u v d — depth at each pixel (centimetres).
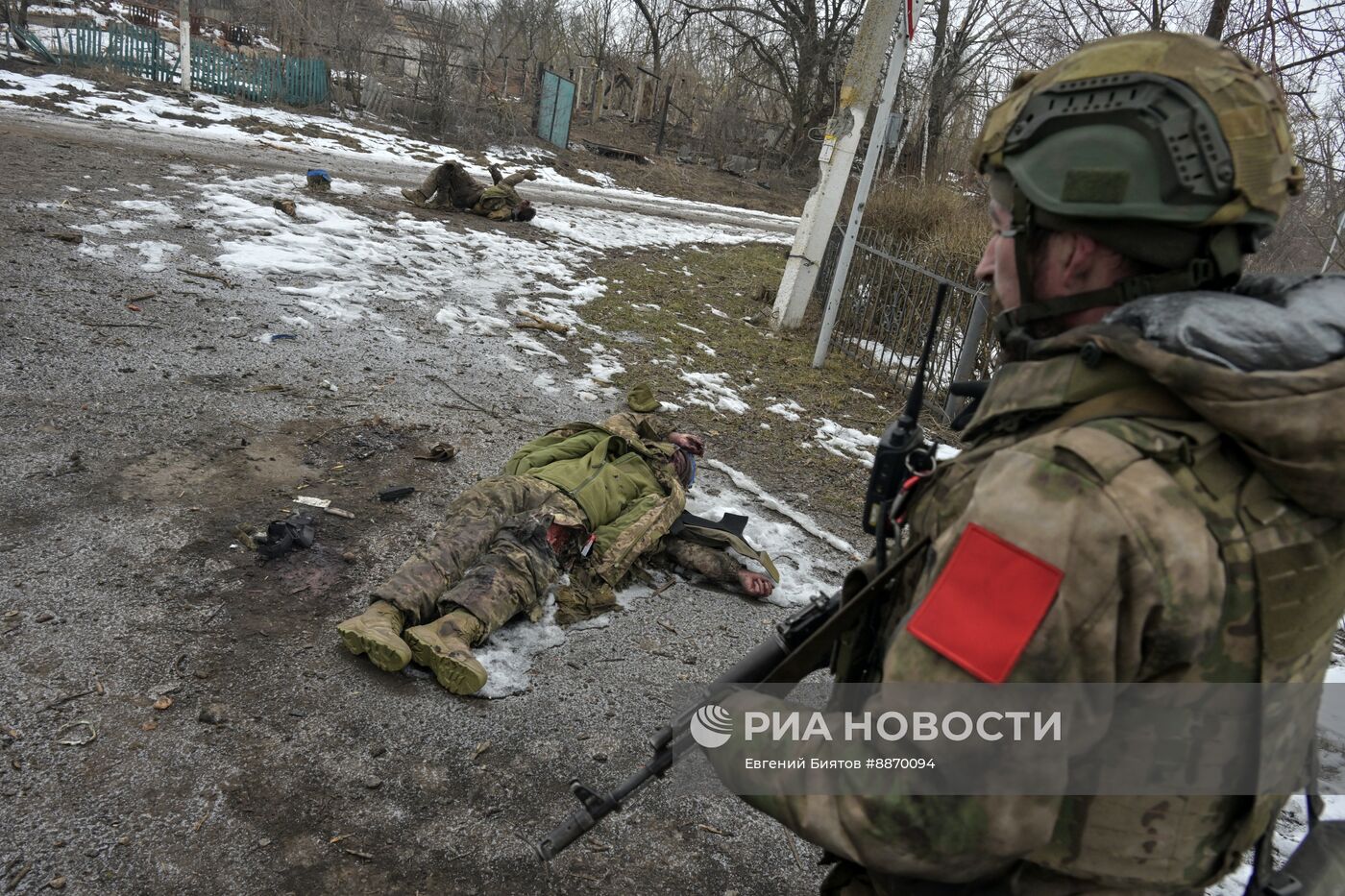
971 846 89
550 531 351
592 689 308
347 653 299
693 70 3666
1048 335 105
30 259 611
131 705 258
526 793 255
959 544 92
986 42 1820
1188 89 91
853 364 848
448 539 323
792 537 469
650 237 1418
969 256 767
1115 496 85
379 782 248
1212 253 94
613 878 232
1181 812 91
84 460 387
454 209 1191
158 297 604
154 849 215
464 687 285
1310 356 84
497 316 757
